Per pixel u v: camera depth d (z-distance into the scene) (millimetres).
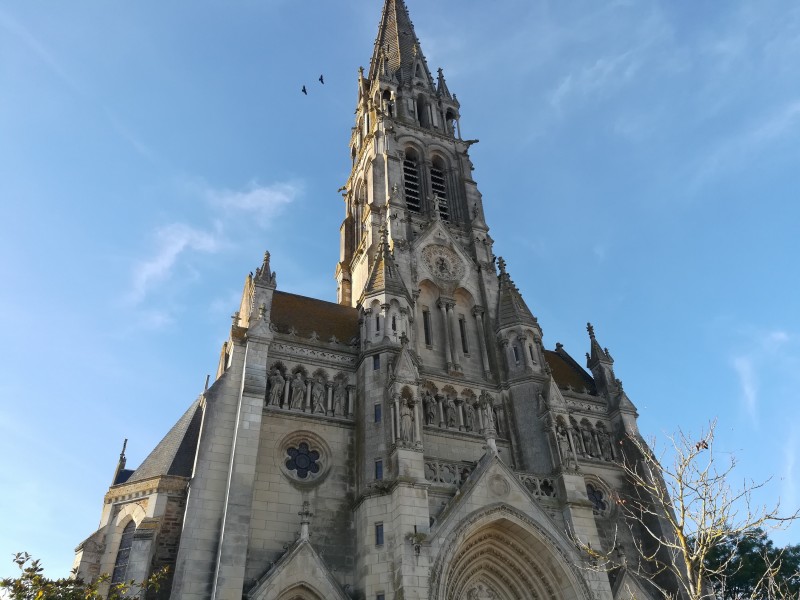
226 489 39219
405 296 51781
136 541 38969
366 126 80375
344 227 75188
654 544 48125
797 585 58188
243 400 41938
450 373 53125
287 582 35969
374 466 41750
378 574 37031
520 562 41625
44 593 28594
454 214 70875
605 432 55344
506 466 43031
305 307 57656
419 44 91812
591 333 63125
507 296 58625
